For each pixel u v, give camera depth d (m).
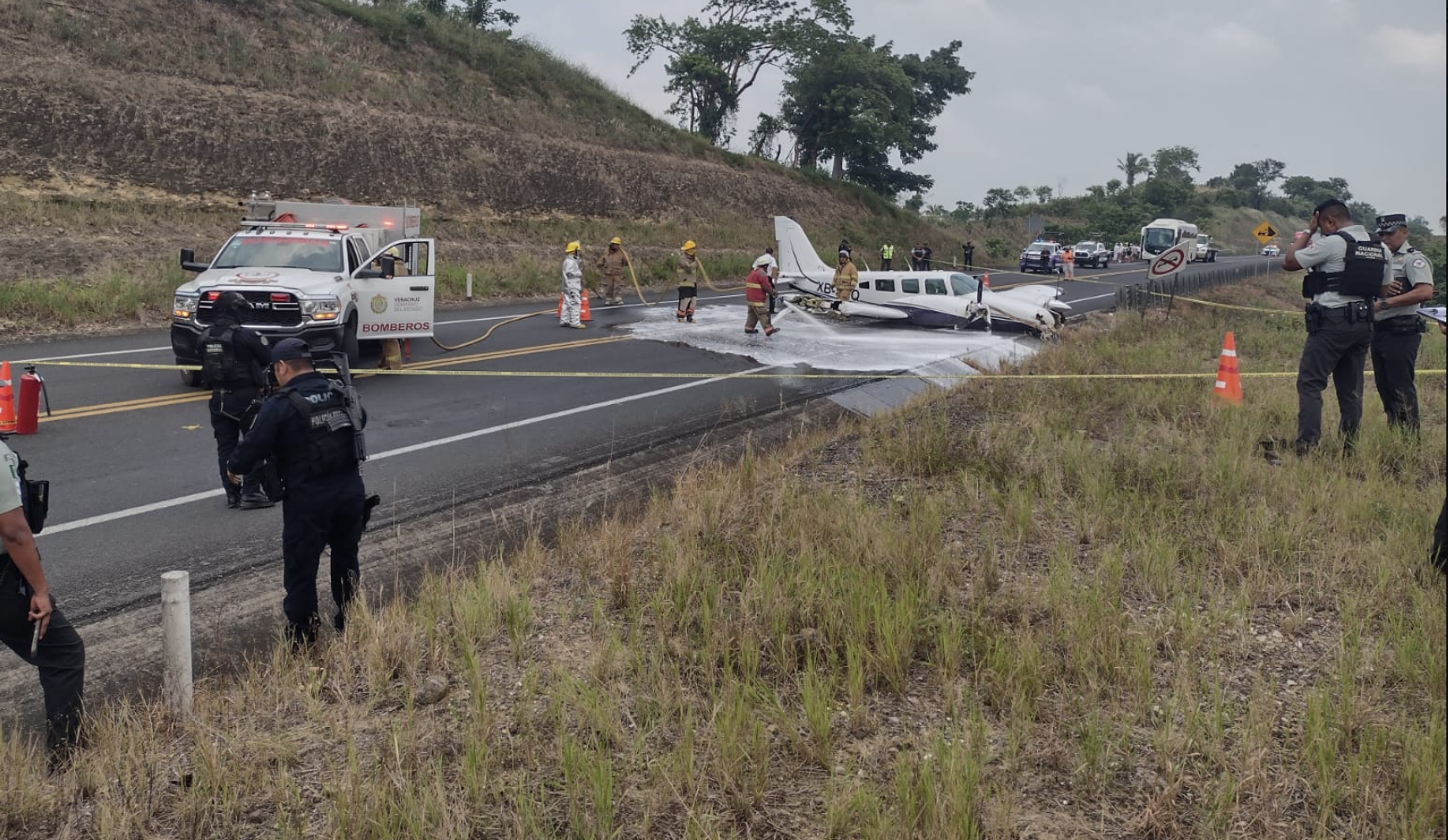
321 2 38.34
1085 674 4.57
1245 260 72.75
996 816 3.51
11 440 9.30
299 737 4.33
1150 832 3.52
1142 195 107.00
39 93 25.67
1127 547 6.36
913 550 6.00
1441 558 5.62
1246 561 6.00
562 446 10.02
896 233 52.81
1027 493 7.36
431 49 40.03
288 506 5.18
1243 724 4.20
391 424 10.59
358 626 5.27
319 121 31.39
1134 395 11.79
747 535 6.64
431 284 13.98
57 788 3.99
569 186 36.97
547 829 3.56
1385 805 3.52
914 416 10.99
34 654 4.26
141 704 4.62
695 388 13.20
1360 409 8.62
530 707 4.40
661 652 4.94
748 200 45.09
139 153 25.97
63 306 16.38
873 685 4.64
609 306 23.59
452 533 7.39
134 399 11.16
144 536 7.05
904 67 60.66
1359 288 8.09
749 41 52.88
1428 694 4.36
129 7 30.89
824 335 18.62
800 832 3.57
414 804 3.59
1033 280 41.59
